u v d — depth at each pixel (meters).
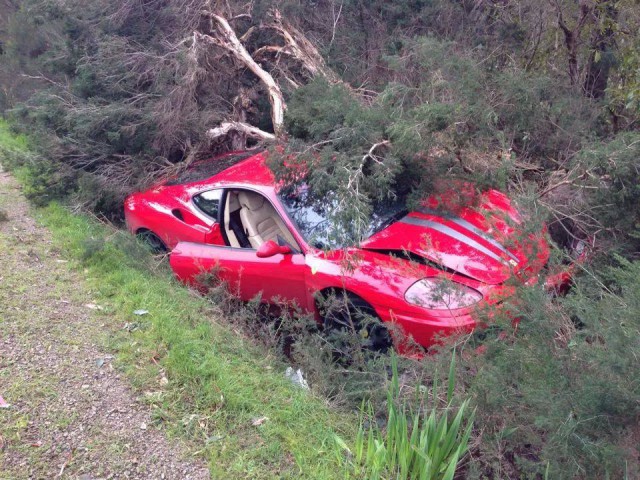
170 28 7.62
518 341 3.32
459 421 2.96
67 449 3.09
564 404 2.74
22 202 6.84
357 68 7.80
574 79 6.77
